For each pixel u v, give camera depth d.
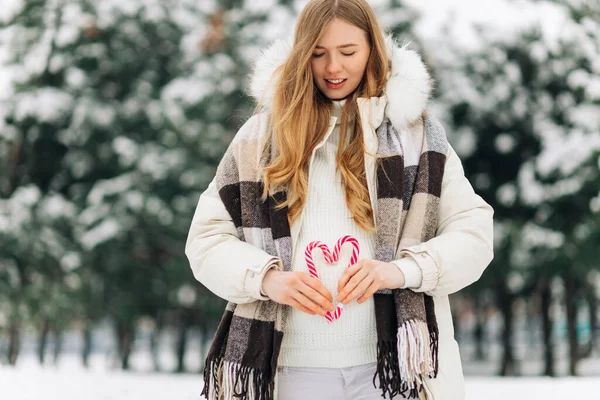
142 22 27.47
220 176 2.48
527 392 9.75
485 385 10.82
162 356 36.97
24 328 24.80
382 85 2.46
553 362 23.59
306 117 2.40
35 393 9.38
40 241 22.98
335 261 2.33
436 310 2.40
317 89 2.49
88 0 26.38
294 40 2.47
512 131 24.41
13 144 25.22
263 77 2.57
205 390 2.38
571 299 22.70
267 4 27.30
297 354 2.36
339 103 2.54
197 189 24.59
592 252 21.58
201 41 26.41
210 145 24.69
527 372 26.56
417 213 2.36
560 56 23.95
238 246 2.35
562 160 20.77
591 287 23.69
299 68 2.40
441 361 2.37
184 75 26.12
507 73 24.47
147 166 24.47
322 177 2.45
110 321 27.66
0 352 27.55
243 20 27.06
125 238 23.91
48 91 24.94
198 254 2.40
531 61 24.53
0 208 23.47
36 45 25.67
